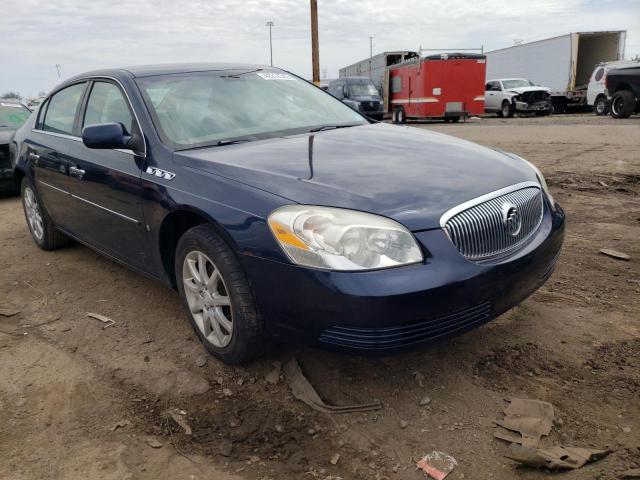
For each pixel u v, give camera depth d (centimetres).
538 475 224
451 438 247
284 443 250
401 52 2883
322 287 239
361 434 253
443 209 254
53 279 455
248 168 290
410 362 307
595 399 269
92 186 385
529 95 2464
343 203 250
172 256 339
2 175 765
